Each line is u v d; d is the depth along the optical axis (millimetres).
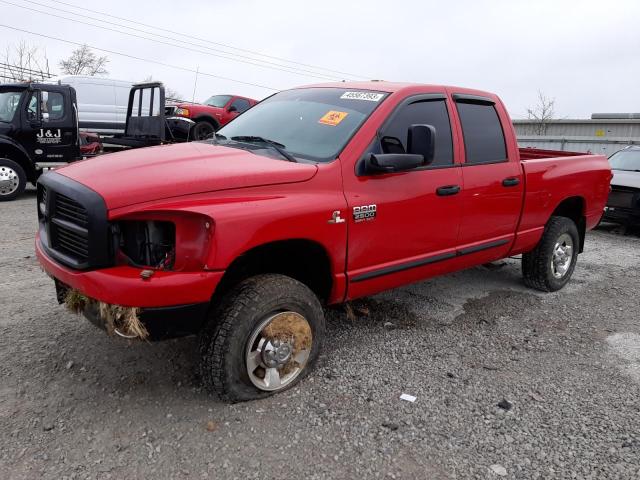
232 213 2932
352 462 2779
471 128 4543
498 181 4652
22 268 5609
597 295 5754
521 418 3248
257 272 3512
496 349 4223
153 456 2744
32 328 4141
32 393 3252
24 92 10430
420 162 3656
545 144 22156
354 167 3584
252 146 3805
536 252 5527
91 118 17703
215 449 2820
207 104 17562
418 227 4016
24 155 10547
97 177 3006
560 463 2846
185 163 3229
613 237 9469
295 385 3477
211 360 3064
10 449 2738
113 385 3389
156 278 2787
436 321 4750
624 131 25094
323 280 3674
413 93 4117
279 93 4820
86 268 2873
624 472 2789
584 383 3730
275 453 2814
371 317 4762
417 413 3246
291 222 3180
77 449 2768
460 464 2807
